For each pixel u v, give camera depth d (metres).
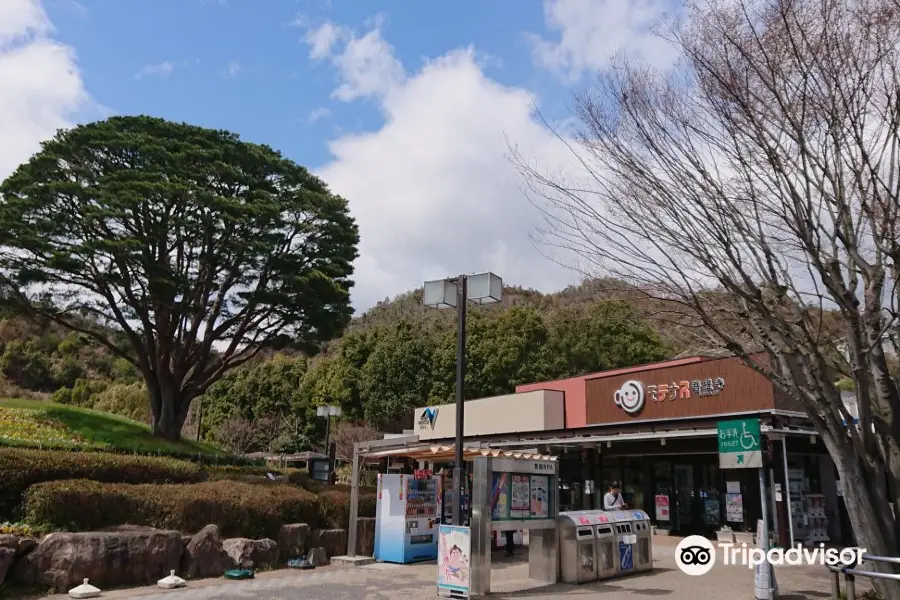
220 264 25.77
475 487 10.26
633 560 12.01
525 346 41.34
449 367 42.22
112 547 9.90
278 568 12.20
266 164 27.33
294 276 25.34
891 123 7.03
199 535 11.21
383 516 13.55
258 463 24.97
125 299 24.95
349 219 28.64
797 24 7.02
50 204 22.86
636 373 21.09
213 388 54.19
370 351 46.66
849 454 7.69
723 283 7.48
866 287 7.49
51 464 11.73
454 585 9.62
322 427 47.38
